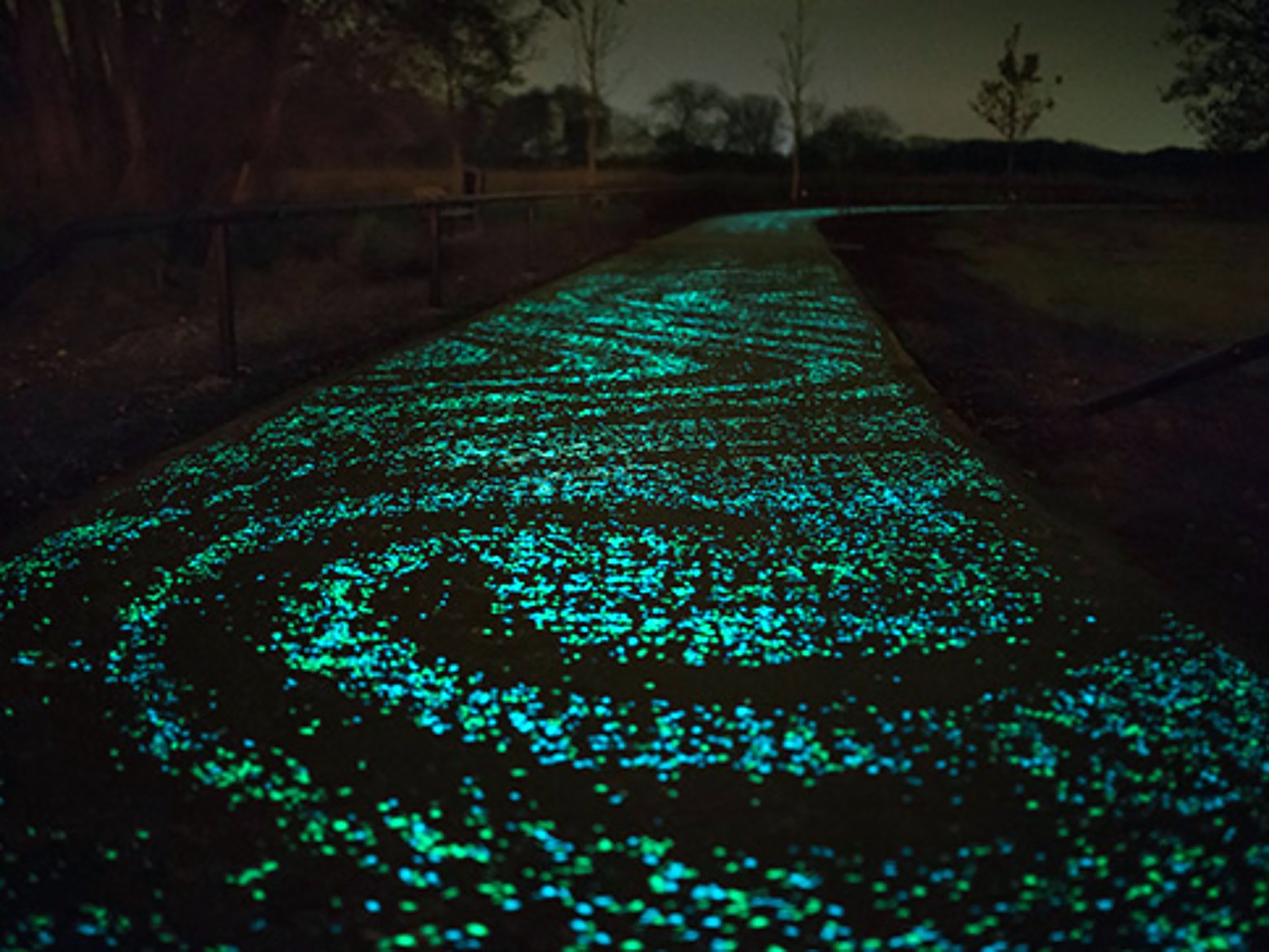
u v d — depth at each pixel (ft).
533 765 9.36
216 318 36.29
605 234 78.28
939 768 9.31
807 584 13.57
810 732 9.93
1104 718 10.19
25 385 25.34
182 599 13.17
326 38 53.26
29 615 12.70
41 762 9.46
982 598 13.10
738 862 8.02
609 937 7.25
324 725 10.07
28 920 7.36
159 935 7.23
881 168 202.90
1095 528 15.88
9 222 41.88
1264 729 10.00
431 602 13.07
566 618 12.54
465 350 31.60
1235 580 13.82
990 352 31.99
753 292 46.57
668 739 9.80
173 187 46.75
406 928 7.31
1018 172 205.87
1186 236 83.51
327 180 72.95
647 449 20.47
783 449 20.36
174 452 20.21
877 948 7.15
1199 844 8.27
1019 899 7.63
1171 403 24.93
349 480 18.38
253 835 8.36
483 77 63.82
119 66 45.14
